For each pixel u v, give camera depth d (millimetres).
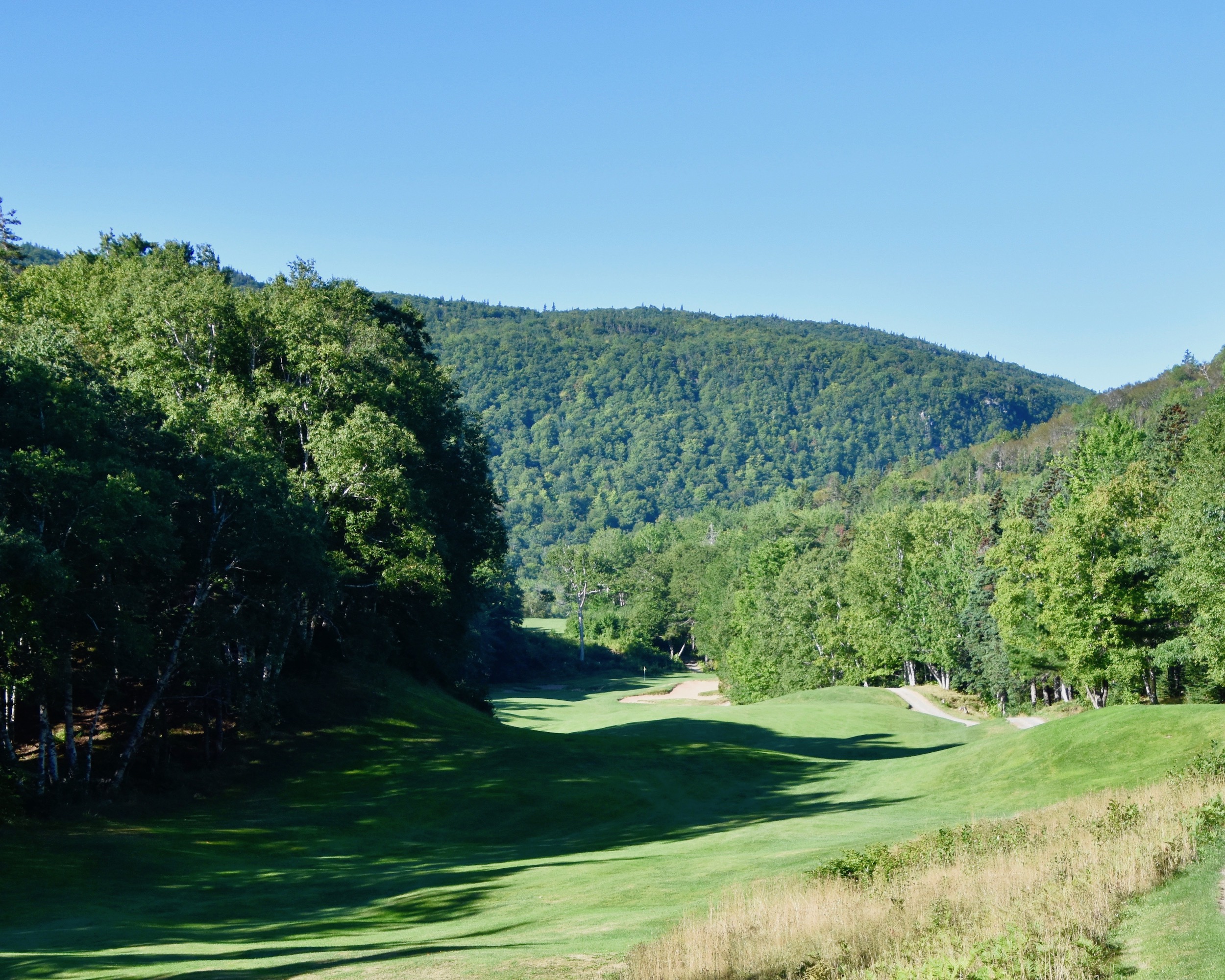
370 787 35875
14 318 44625
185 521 34000
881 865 17750
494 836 30469
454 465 58562
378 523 48188
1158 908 12211
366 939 17281
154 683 34531
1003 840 18719
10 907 20391
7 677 27578
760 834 26172
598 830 30734
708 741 53219
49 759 29875
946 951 11945
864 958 12820
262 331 45219
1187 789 20000
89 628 30062
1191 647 48625
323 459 41562
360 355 47531
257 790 34875
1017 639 65312
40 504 27641
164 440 33969
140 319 42344
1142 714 31172
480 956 14102
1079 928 11859
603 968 12930
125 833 27641
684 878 20391
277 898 22047
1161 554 51219
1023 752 32406
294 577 36781
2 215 63188
